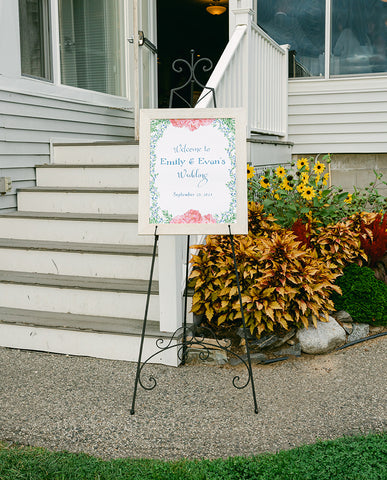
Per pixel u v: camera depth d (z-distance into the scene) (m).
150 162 2.73
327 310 3.64
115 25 5.93
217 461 2.25
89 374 3.14
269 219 4.00
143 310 3.48
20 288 3.71
